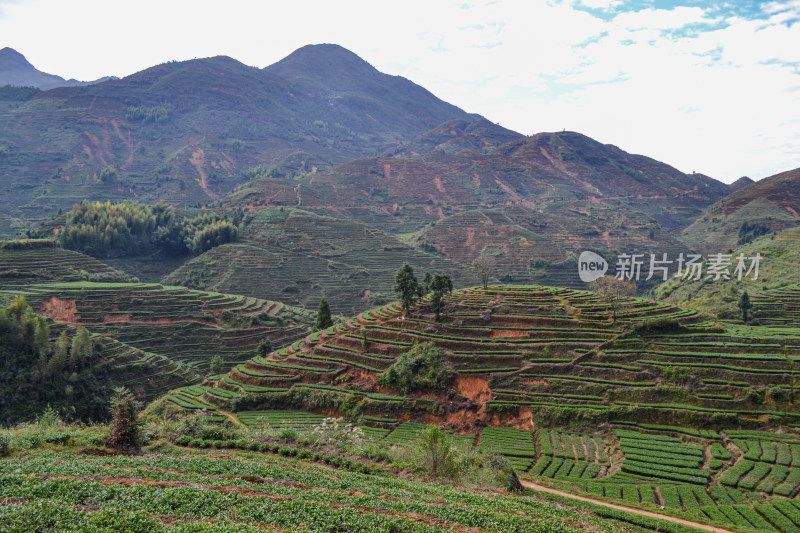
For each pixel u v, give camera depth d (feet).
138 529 85.51
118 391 178.29
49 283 502.38
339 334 371.56
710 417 249.96
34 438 161.58
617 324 322.55
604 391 277.85
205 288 637.71
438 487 155.84
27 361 335.67
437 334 340.39
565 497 186.50
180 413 311.06
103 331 446.60
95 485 105.29
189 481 119.85
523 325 337.52
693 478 209.15
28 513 84.64
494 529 108.17
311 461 186.70
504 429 271.28
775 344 292.61
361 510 108.58
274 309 558.56
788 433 237.45
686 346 298.35
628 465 221.46
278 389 325.42
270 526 93.61
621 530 137.59
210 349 463.42
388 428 283.18
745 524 175.42
